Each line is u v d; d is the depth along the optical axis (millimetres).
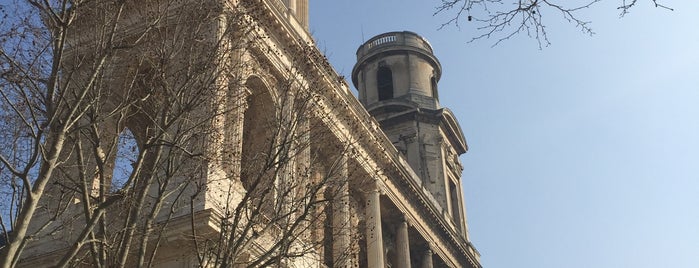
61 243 24719
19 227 12859
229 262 16125
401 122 58656
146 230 15945
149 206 22984
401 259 42969
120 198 15586
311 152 25578
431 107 60625
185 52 18797
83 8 17266
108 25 17938
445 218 51656
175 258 23062
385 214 43906
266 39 30953
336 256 25797
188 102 17984
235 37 21406
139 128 20469
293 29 33406
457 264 52219
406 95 60906
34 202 13203
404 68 63219
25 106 16062
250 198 18406
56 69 14922
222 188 23797
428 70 64062
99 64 15727
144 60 19078
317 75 25234
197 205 23531
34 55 15867
